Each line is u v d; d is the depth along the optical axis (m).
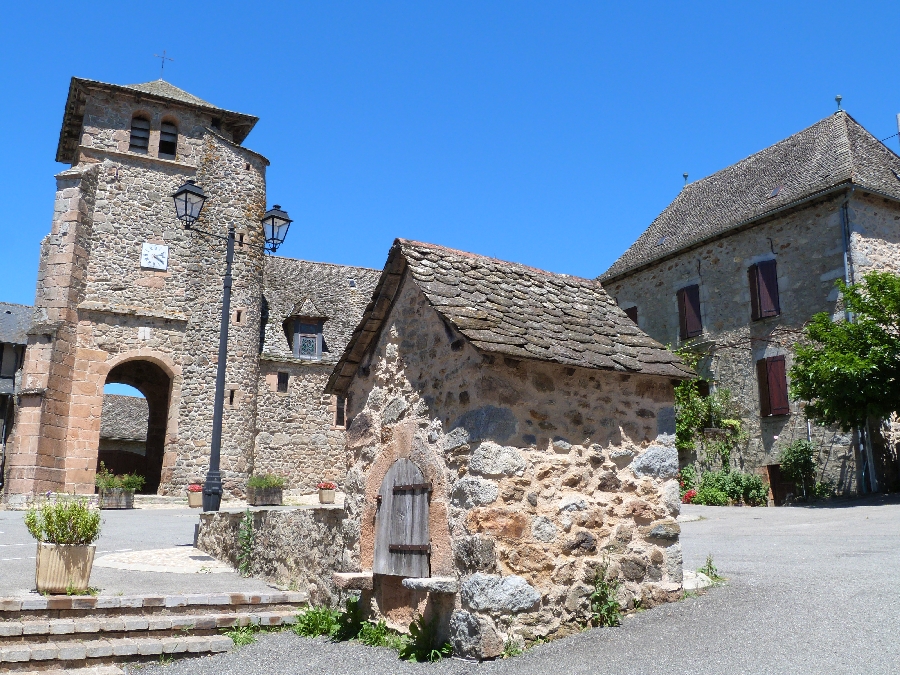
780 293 18.42
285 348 26.89
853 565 7.68
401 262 6.87
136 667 6.14
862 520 11.66
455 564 5.79
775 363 18.28
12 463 20.70
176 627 6.82
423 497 6.29
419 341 6.68
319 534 7.82
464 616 5.52
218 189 25.23
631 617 6.15
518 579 5.62
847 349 14.62
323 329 28.25
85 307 22.38
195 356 23.97
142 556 10.61
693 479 18.70
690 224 22.48
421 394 6.54
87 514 7.27
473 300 6.50
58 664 6.03
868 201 17.45
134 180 23.97
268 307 27.88
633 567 6.37
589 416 6.42
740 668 4.80
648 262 22.33
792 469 17.23
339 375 7.75
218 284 24.75
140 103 24.56
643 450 6.71
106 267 23.05
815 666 4.73
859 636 5.23
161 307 23.59
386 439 6.94
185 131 25.11
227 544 10.26
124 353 22.89
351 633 6.73
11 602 6.52
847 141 18.75
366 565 6.84
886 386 14.05
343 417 27.36
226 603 7.45
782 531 11.10
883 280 14.76
